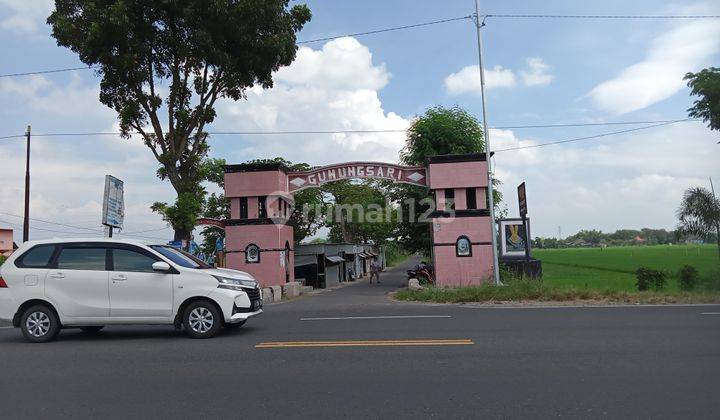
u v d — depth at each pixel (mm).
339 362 7395
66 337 10117
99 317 9594
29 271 9719
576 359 7309
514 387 6039
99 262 9766
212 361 7641
